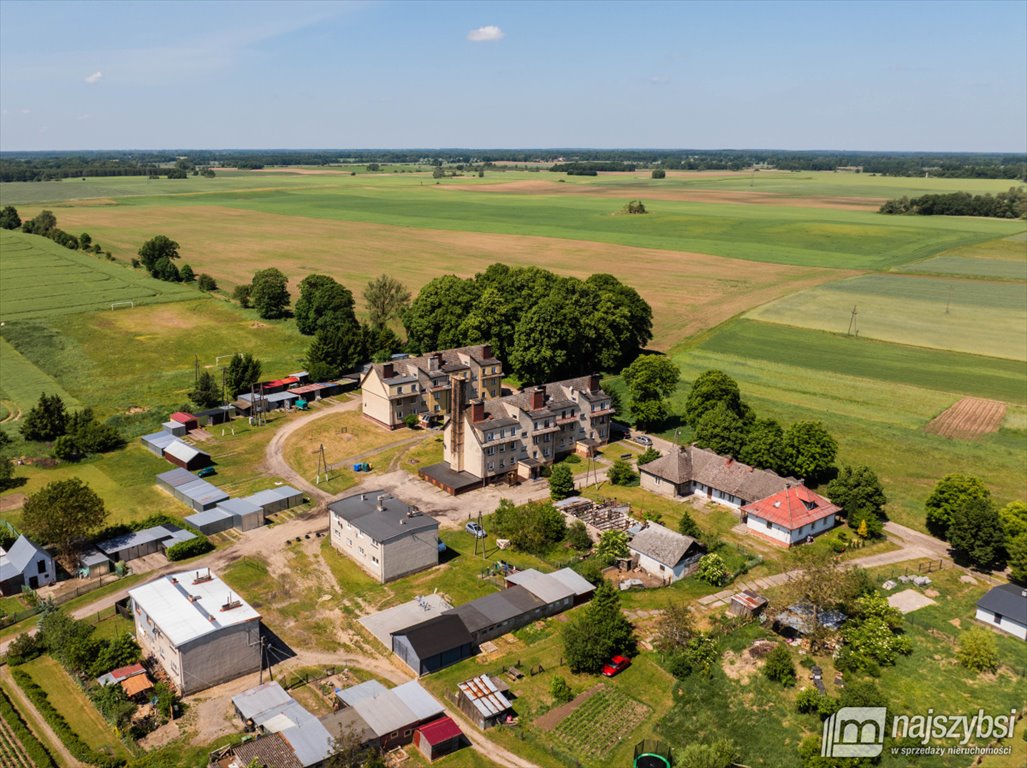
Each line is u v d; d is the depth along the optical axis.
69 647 79.62
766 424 127.75
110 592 94.56
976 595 95.81
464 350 160.88
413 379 148.38
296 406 159.50
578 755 69.75
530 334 164.88
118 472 127.81
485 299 176.62
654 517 114.06
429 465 131.38
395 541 96.88
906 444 140.25
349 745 67.44
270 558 102.81
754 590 96.69
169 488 120.44
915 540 109.44
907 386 171.88
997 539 99.38
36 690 76.56
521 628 89.25
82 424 139.00
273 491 118.88
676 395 167.25
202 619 79.62
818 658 83.38
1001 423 150.62
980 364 188.12
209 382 156.38
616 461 133.12
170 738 71.00
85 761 68.06
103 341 199.75
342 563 101.88
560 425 134.75
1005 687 78.56
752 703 76.00
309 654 83.56
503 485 126.12
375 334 184.00
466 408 128.50
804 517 108.06
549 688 78.69
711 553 102.06
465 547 106.62
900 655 83.06
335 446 140.12
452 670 81.38
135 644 81.56
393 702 74.00
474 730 73.06
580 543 105.94
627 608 92.50
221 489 121.38
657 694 77.94
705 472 122.94
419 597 92.62
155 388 167.88
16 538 102.31
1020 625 86.62
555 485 119.75
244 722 72.69
